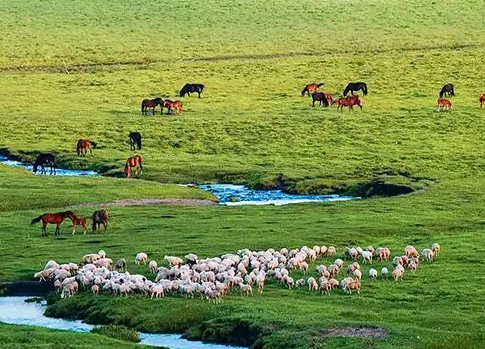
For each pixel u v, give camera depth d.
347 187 62.56
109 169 68.38
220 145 75.25
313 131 79.25
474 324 29.80
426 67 105.19
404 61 108.00
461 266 38.72
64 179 61.53
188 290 34.03
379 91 95.75
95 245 43.53
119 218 50.31
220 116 84.88
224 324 30.61
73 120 83.75
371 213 51.72
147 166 68.06
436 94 94.00
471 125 81.31
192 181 65.38
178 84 99.31
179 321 31.83
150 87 98.19
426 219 49.62
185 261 39.56
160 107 88.75
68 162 70.75
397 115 84.81
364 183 62.66
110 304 33.59
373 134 78.38
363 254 39.78
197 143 75.94
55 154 73.00
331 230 46.62
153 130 79.81
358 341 27.62
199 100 92.38
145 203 56.22
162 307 32.84
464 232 47.19
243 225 48.09
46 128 81.00
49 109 88.75
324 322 29.66
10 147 75.00
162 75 103.31
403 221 49.09
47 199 55.28
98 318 32.97
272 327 29.69
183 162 69.44
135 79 101.50
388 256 40.72
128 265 39.19
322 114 85.38
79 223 46.31
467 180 63.34
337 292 34.97
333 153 72.56
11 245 43.81
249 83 99.69
